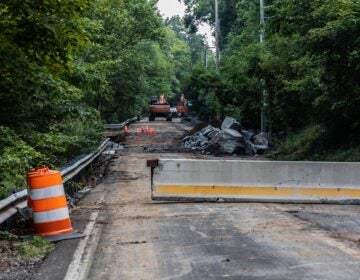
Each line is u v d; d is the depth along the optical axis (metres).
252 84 34.03
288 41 24.03
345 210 11.98
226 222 10.29
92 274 6.80
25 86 11.05
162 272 6.84
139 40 43.75
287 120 29.94
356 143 21.06
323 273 6.66
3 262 7.39
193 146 33.28
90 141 21.95
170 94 107.50
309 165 13.27
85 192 15.73
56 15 10.52
